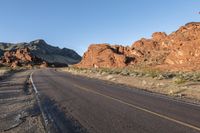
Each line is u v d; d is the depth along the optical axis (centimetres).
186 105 1370
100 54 8812
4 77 4353
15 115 1127
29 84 2842
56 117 1048
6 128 898
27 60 17762
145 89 2322
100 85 2612
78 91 2030
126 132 813
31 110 1234
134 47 8506
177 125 901
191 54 5488
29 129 869
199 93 2027
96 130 839
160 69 5300
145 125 903
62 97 1677
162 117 1038
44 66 16875
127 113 1123
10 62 16675
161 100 1548
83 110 1198
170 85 2631
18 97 1744
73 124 923
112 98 1614
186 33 6225
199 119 1003
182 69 4850
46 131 831
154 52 7806
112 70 5825
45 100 1548
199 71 4166
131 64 7725
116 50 8894
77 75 5006
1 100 1608
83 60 9856
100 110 1197
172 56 5903
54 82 3034
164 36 8394
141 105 1342
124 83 3127
